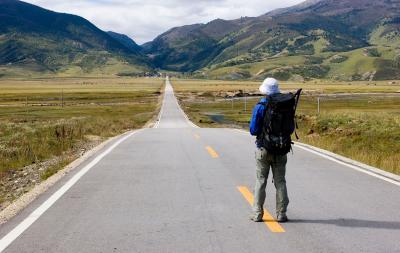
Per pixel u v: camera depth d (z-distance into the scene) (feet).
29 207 24.48
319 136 71.56
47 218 22.21
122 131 92.99
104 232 19.89
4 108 268.41
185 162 40.06
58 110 253.85
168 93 460.55
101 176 33.53
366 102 342.03
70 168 37.32
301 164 38.91
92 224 21.12
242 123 183.62
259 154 21.17
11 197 30.48
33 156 49.14
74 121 91.35
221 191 28.17
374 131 66.03
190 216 22.49
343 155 48.91
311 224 21.15
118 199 26.17
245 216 22.48
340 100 376.48
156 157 43.39
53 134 65.72
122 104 321.52
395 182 31.07
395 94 465.06
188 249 17.65
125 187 29.53
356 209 23.85
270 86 21.12
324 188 29.09
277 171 21.49
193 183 30.71
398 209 23.84
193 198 26.30
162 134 72.13
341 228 20.48
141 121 166.71
